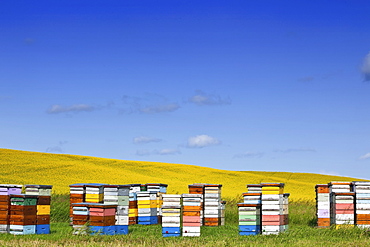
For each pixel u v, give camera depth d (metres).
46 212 22.98
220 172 81.00
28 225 22.30
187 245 19.17
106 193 23.81
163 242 20.23
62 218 30.27
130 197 29.09
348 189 26.36
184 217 22.95
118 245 18.41
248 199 24.58
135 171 72.69
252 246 18.53
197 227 22.91
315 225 29.34
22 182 50.03
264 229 22.77
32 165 64.94
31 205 22.44
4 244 18.45
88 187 27.14
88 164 73.00
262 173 90.69
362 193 25.95
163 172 75.06
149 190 30.97
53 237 21.20
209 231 25.59
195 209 22.98
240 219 23.45
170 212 23.05
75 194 27.77
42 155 76.75
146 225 28.66
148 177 67.31
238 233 24.27
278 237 21.55
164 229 22.97
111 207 22.78
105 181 57.88
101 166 73.00
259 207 23.28
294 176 86.94
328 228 26.20
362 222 25.80
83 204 22.81
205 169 83.94
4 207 22.59
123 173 67.88
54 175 58.84
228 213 32.75
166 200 23.09
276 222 22.64
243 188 64.12
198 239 21.45
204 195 29.45
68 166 67.62
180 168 81.50
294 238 21.38
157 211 29.77
